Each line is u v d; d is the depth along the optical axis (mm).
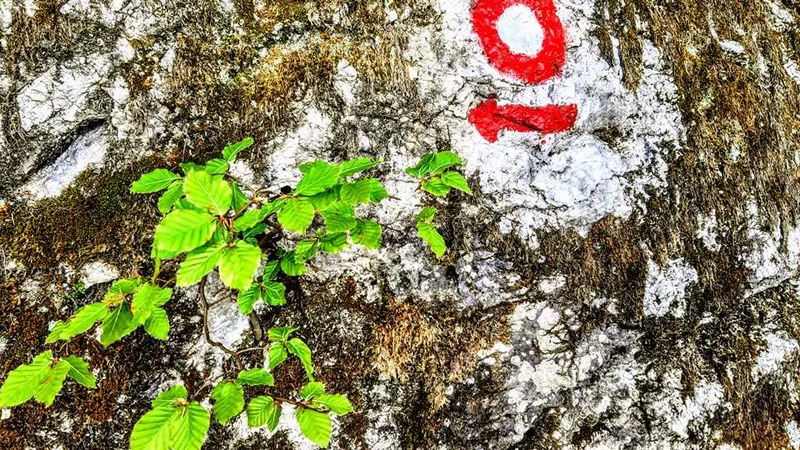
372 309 998
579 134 1026
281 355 861
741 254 1049
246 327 968
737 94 1071
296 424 968
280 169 974
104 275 938
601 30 1030
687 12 1075
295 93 979
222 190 762
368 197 807
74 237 935
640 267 1026
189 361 952
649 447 1002
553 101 1013
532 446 1000
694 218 1039
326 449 973
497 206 1015
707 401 1016
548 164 1020
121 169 947
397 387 992
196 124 960
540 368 1007
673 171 1041
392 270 1001
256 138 970
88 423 925
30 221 931
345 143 988
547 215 1019
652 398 1012
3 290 920
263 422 835
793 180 1074
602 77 1024
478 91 1005
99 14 944
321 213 813
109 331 818
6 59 928
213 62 966
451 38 999
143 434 775
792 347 1046
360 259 994
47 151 941
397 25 995
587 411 1006
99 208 941
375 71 990
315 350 982
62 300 930
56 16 935
